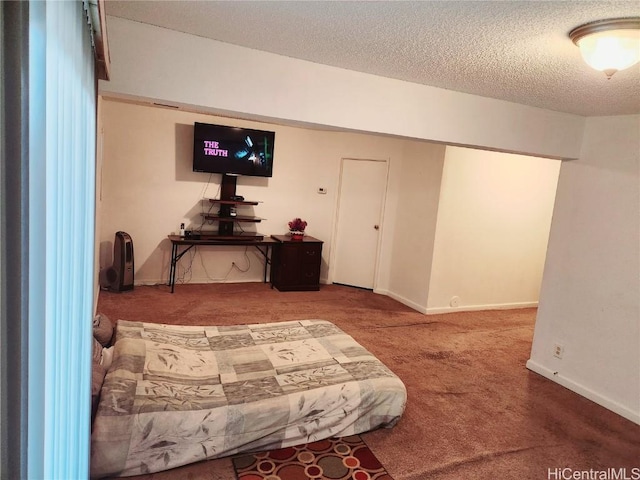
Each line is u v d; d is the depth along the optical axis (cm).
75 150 108
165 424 210
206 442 220
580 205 354
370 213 611
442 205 520
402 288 577
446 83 281
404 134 288
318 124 266
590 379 338
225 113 266
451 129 303
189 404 222
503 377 366
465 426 281
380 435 262
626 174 322
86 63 127
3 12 58
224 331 329
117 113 510
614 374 322
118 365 245
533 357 387
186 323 430
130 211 534
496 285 578
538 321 384
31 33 68
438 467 237
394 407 265
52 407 83
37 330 72
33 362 72
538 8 157
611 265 329
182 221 560
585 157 352
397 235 589
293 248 575
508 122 323
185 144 547
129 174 526
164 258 560
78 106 111
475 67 238
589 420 303
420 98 289
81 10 108
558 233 371
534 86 267
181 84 228
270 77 247
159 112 529
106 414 206
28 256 66
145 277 555
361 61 247
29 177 66
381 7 168
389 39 206
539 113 334
